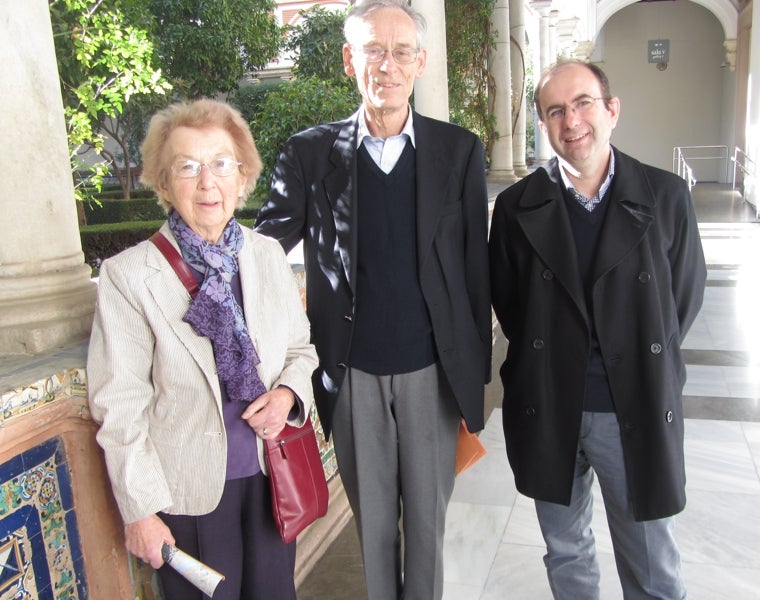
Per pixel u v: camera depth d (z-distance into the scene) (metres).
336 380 2.09
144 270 1.60
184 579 1.72
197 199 1.62
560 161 1.98
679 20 21.45
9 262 1.90
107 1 7.43
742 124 19.05
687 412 4.16
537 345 2.03
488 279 2.17
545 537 2.27
